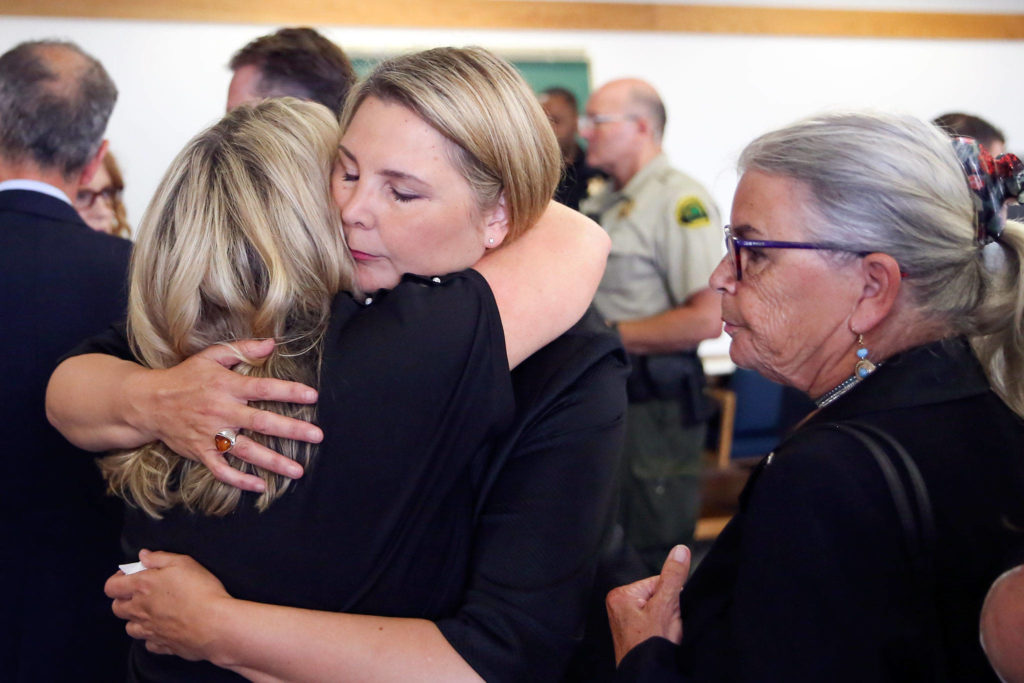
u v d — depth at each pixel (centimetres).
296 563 93
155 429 98
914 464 83
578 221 114
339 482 93
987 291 93
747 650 83
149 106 341
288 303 96
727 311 99
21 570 145
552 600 100
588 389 106
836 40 444
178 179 100
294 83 162
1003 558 81
